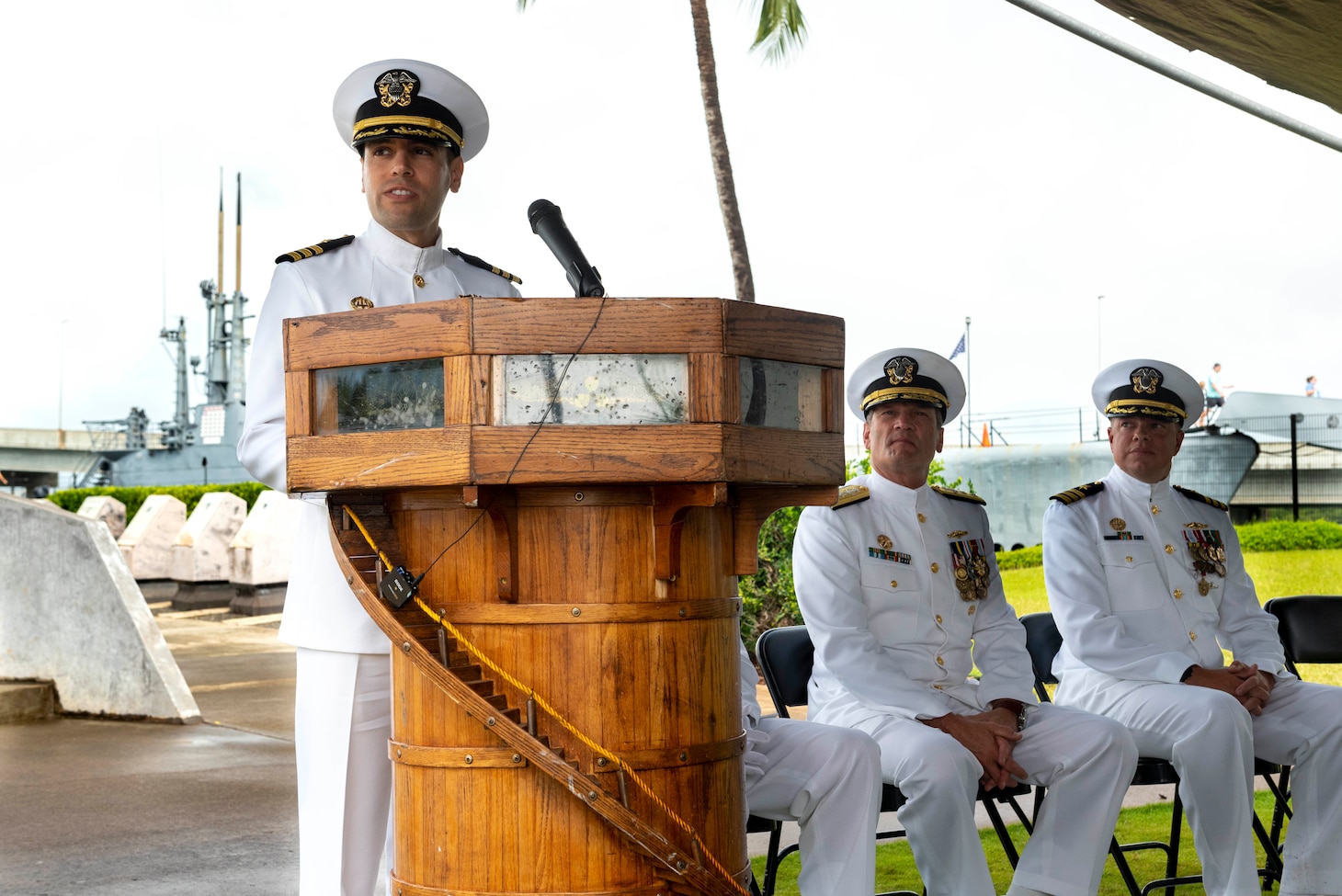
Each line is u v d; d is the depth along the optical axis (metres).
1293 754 3.55
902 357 3.48
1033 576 9.94
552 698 1.67
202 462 29.97
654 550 1.69
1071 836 3.02
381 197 2.44
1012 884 3.06
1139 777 3.43
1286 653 4.08
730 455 1.57
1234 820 3.24
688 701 1.71
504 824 1.65
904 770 2.87
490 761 1.65
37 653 6.97
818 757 2.61
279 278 2.40
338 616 2.25
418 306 1.59
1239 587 4.02
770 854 2.88
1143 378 3.98
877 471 3.48
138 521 15.27
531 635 1.68
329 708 2.25
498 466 1.54
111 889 3.57
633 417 1.57
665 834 1.67
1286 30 3.54
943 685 3.29
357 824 2.28
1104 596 3.77
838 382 1.79
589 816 1.63
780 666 3.30
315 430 1.69
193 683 8.25
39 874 3.72
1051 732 3.10
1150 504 3.96
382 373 1.64
